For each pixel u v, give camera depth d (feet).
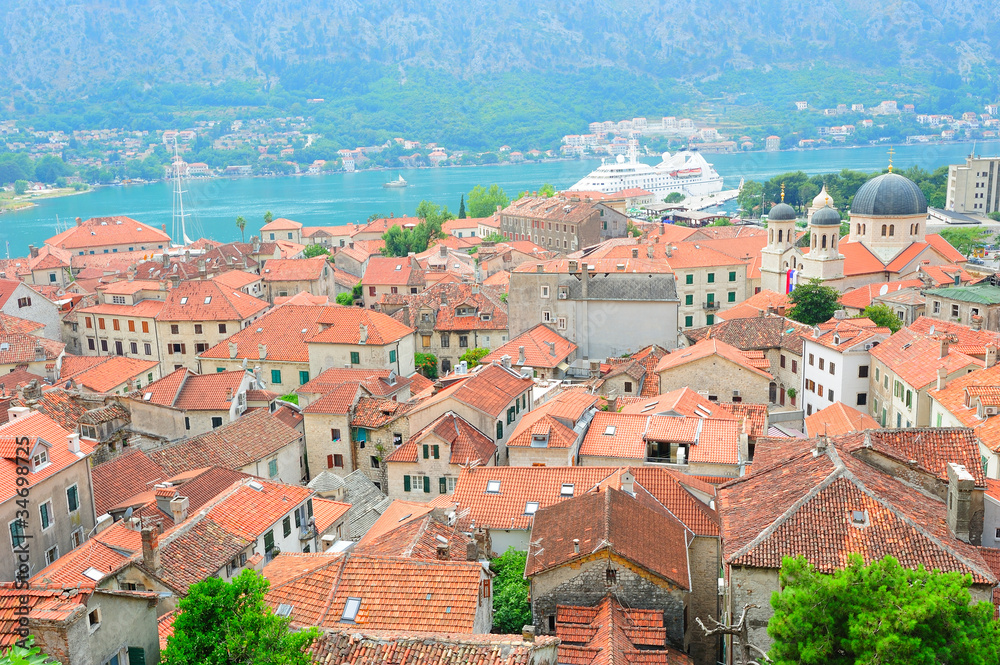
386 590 194.29
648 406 349.00
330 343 501.97
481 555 240.12
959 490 191.01
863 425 334.65
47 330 639.35
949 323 426.51
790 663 148.05
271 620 149.69
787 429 414.00
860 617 144.77
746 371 400.06
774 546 180.96
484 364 433.48
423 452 326.24
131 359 508.94
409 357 531.50
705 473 295.28
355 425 380.37
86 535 272.72
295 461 368.48
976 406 295.89
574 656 179.83
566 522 224.94
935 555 175.11
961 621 144.77
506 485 272.72
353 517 310.45
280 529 255.70
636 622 196.75
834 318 502.38
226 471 293.23
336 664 160.66
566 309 492.13
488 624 203.21
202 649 145.69
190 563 222.89
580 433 320.50
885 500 188.65
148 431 393.70
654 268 546.26
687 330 508.53
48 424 276.21
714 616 234.17
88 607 150.10
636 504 230.89
